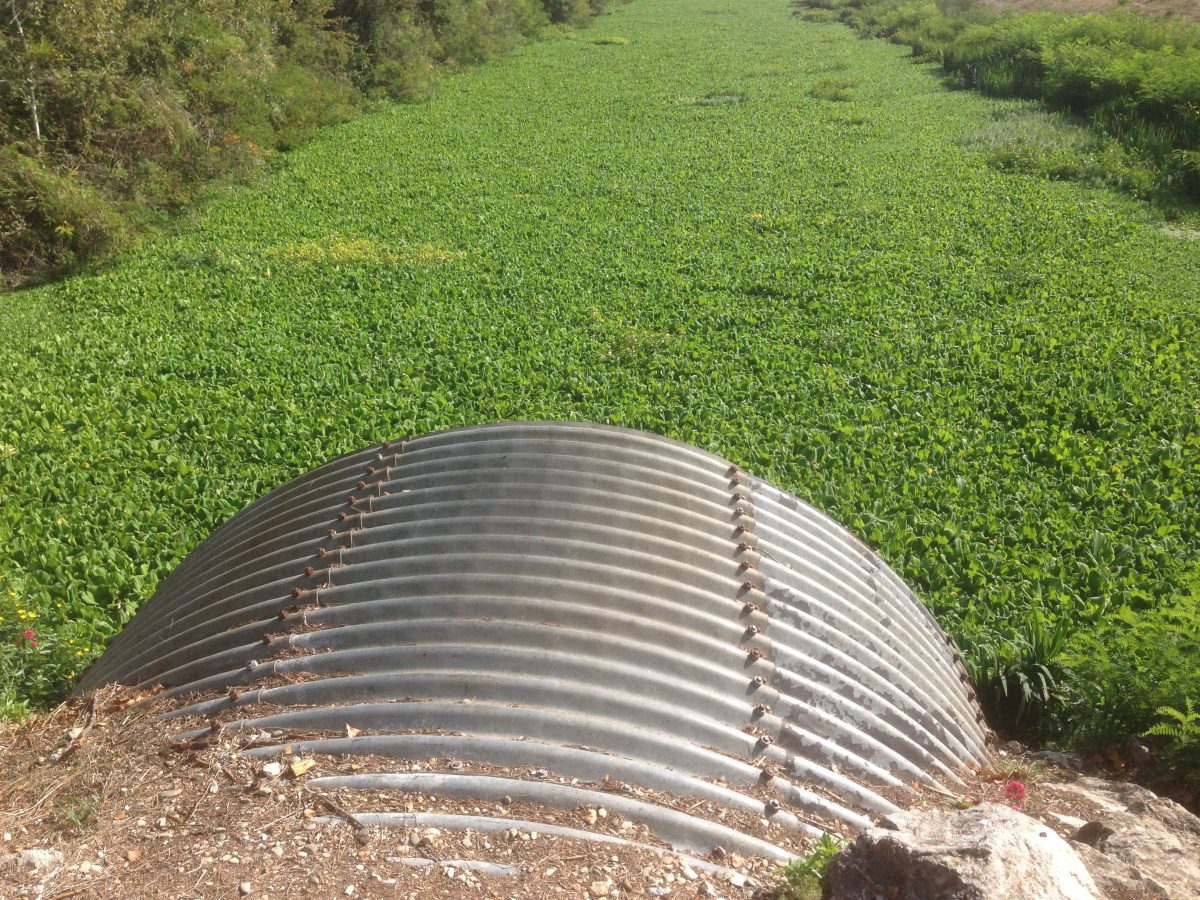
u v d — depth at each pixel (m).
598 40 42.47
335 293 14.14
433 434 5.32
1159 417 9.23
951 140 22.48
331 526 4.68
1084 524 7.57
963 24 35.97
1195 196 17.03
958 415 9.66
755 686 3.90
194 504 8.09
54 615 6.12
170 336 12.37
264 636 4.07
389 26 30.86
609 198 19.36
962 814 2.99
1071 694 5.44
